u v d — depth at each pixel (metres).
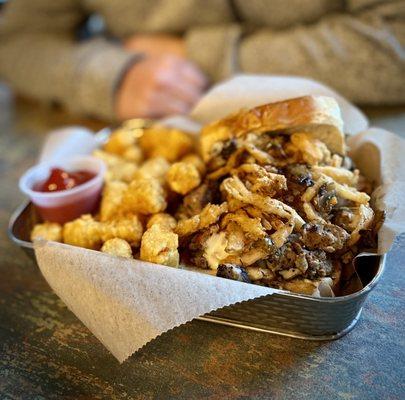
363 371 0.28
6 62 0.71
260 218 0.32
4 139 0.59
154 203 0.35
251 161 0.35
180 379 0.29
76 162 0.43
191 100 0.60
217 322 0.32
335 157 0.35
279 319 0.30
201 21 0.65
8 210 0.46
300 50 0.56
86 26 0.78
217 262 0.32
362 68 0.53
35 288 0.37
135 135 0.48
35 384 0.30
